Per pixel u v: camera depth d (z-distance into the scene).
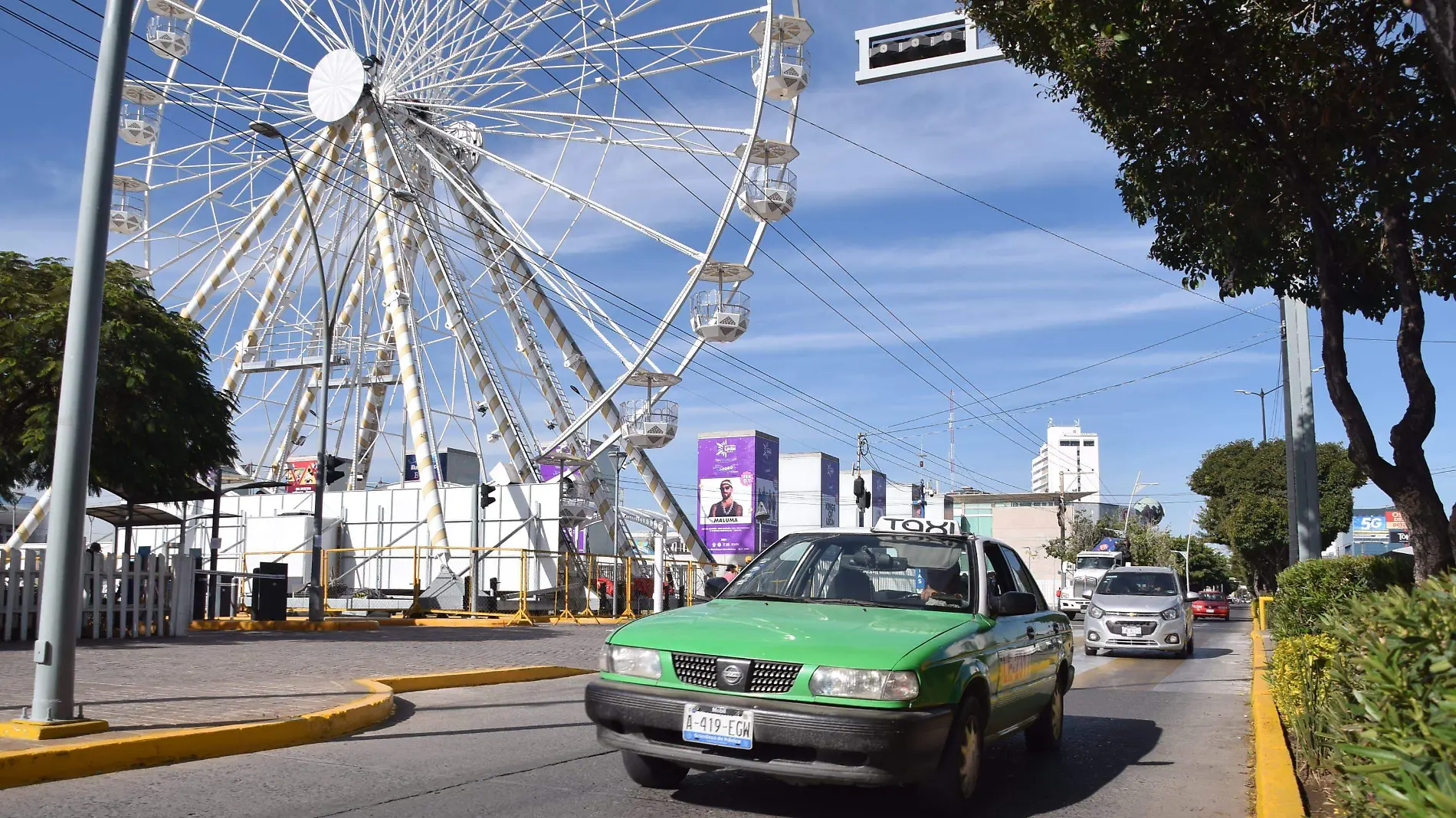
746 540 57.44
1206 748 9.07
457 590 31.09
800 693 5.73
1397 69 9.07
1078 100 11.09
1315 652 7.20
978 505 78.44
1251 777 7.75
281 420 40.31
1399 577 11.59
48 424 17.47
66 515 7.68
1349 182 10.25
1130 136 10.65
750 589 7.48
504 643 19.38
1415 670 3.55
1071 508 77.25
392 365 41.75
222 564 39.12
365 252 36.03
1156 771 7.95
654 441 42.44
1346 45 9.45
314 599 23.12
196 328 20.75
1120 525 74.25
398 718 9.94
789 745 5.66
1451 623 3.53
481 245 36.84
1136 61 9.55
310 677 11.98
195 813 5.95
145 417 18.19
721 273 34.31
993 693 6.73
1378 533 82.00
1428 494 8.87
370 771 7.24
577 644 19.98
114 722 8.08
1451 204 9.08
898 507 78.75
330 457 24.72
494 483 38.25
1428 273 10.68
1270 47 9.49
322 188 33.91
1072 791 7.19
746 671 5.84
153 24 33.72
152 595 17.36
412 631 22.36
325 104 33.28
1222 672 17.25
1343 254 10.23
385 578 37.06
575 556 34.75
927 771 5.79
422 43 34.75
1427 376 8.95
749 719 5.73
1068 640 9.07
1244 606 87.69
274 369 30.88
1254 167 9.98
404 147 34.88
